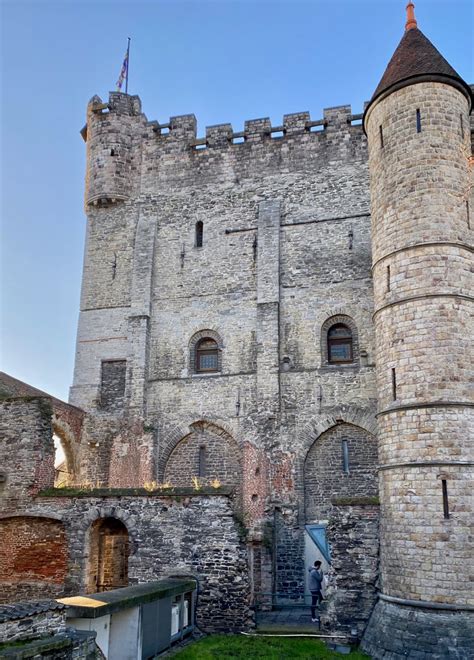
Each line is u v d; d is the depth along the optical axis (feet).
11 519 66.39
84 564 62.59
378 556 56.65
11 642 34.94
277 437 79.82
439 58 65.57
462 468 53.01
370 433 78.13
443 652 47.70
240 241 90.63
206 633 57.06
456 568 50.80
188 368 87.61
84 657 38.47
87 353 92.12
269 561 74.08
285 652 50.98
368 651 52.08
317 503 77.56
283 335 84.43
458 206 60.59
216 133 96.22
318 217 87.86
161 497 61.93
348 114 91.04
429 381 55.77
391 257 61.26
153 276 92.73
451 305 57.31
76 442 86.74
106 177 97.25
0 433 68.95
